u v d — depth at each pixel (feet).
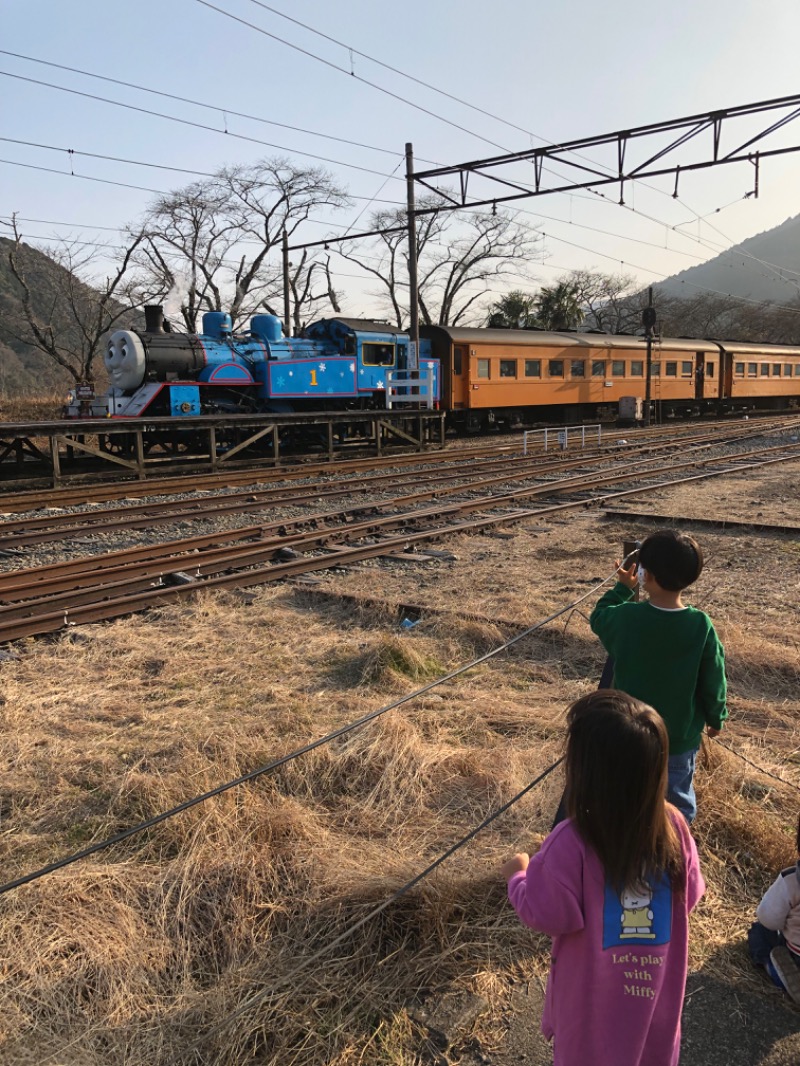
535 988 8.18
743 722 14.26
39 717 14.88
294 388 65.51
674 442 70.13
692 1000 8.07
